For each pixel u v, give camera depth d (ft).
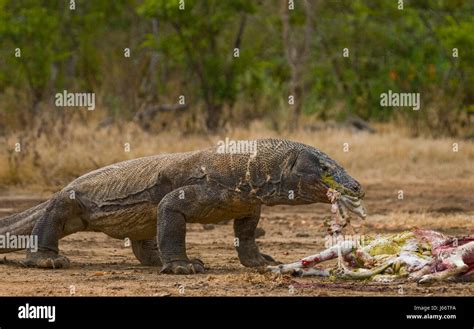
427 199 56.75
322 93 94.43
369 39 98.89
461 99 85.40
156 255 35.60
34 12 89.66
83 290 29.86
